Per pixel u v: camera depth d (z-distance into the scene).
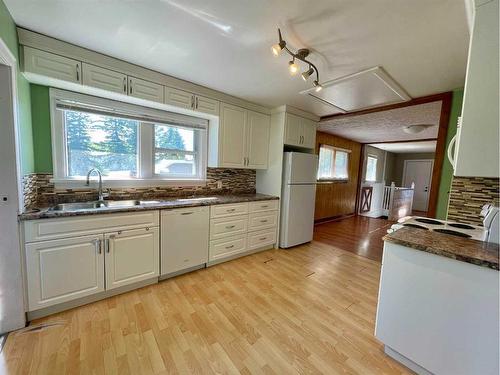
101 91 2.08
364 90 2.52
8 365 1.35
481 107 1.06
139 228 2.14
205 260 2.69
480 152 1.08
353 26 1.49
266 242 3.35
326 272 2.74
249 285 2.38
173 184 2.91
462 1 1.23
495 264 1.08
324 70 2.10
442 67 1.96
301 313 1.95
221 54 1.91
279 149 3.40
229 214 2.86
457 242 1.37
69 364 1.37
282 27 1.53
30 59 1.69
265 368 1.40
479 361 1.17
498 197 1.80
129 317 1.81
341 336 1.69
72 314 1.81
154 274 2.28
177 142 2.97
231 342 1.59
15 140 1.54
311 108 3.36
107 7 1.39
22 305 1.63
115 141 2.52
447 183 2.47
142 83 2.24
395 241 1.41
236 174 3.56
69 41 1.78
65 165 2.22
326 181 5.47
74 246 1.82
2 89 1.47
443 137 2.50
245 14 1.42
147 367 1.38
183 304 2.01
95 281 1.94
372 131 4.78
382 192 7.15
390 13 1.35
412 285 1.37
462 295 1.20
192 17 1.46
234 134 3.09
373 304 2.12
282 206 3.48
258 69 2.17
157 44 1.79
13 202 1.56
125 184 2.55
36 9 1.41
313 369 1.40
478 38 1.05
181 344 1.56
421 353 1.36
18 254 1.59
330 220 5.77
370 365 1.45
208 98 2.75
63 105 2.12
